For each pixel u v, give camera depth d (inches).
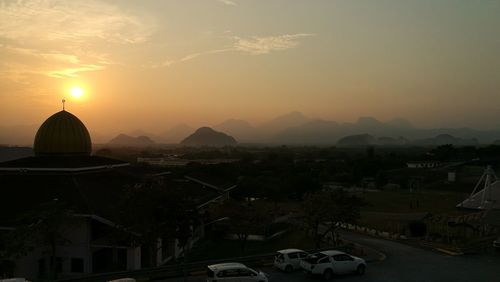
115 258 1540.4
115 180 1947.6
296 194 3875.5
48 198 1558.8
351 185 5172.2
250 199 3663.9
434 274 1384.1
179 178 2864.2
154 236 1333.7
